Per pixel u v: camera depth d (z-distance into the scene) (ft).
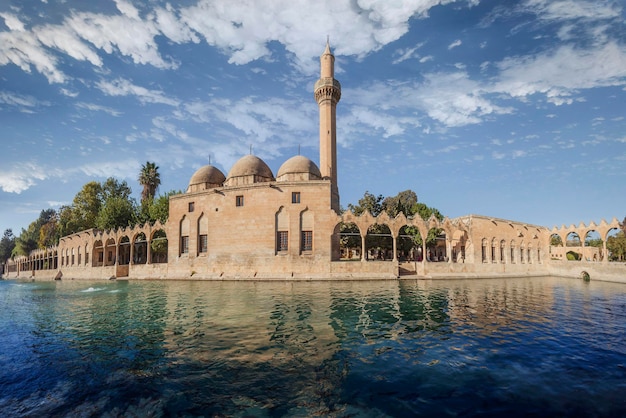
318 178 151.53
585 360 32.58
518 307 61.57
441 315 53.62
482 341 38.78
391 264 125.29
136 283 129.39
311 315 53.62
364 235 128.47
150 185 215.51
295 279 119.96
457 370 29.99
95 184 239.50
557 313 55.93
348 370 29.99
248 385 27.12
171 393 26.11
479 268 142.20
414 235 181.78
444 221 140.05
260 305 63.87
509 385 26.96
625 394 25.41
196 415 22.71
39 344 40.50
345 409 23.13
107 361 33.65
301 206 129.29
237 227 134.41
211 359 33.22
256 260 129.59
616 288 99.55
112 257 196.95
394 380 27.86
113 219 194.08
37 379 29.63
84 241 197.77
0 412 23.93
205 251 141.49
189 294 85.35
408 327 45.37
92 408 24.23
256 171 150.00
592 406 23.65
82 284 142.31
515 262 163.53
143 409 23.81
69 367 32.32
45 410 24.16
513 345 37.22
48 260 269.03
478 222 153.69
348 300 69.67
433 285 103.04
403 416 22.18
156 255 209.97
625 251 217.56
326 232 126.72
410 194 233.14
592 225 153.38
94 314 60.18
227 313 56.29
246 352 35.04
